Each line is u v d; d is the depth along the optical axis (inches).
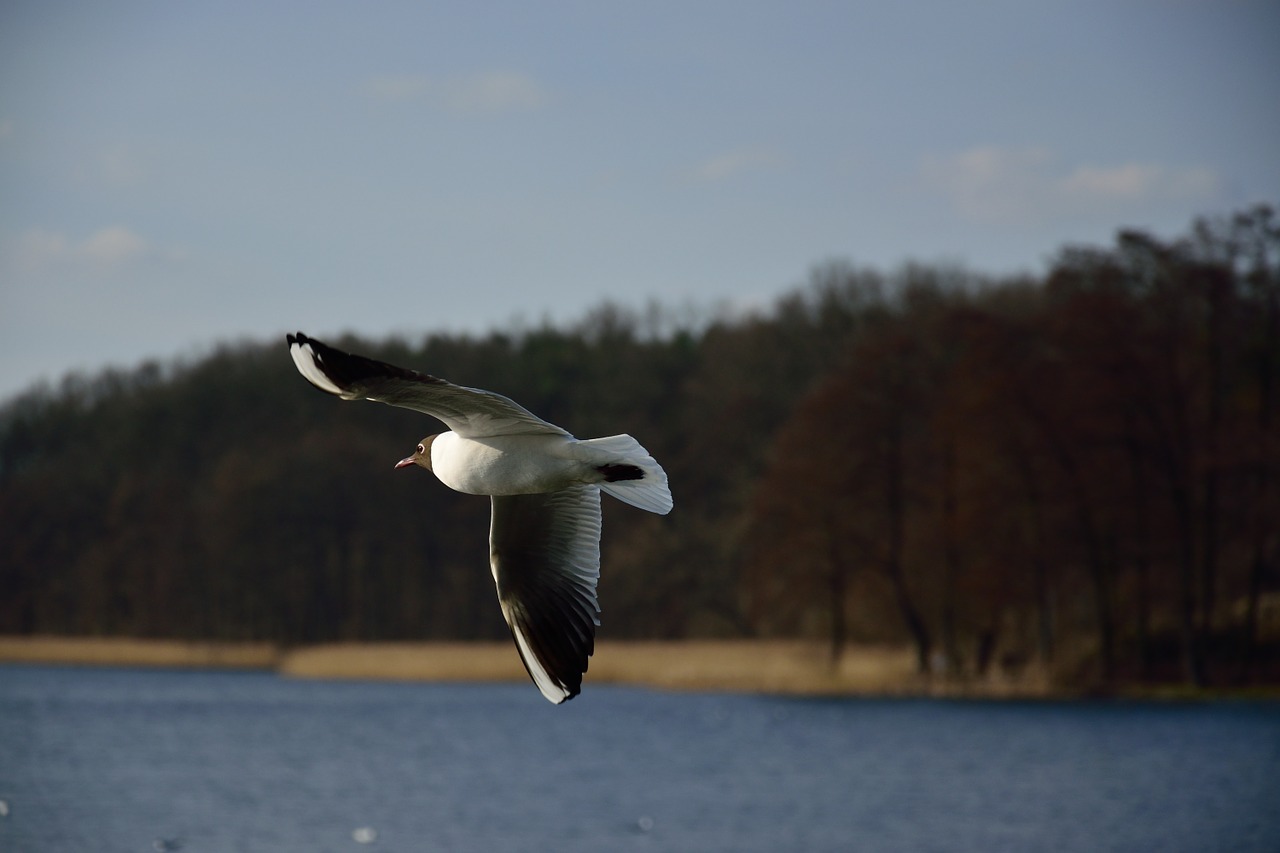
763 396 2659.9
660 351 3016.7
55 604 2952.8
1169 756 1219.2
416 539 2827.3
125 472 3029.0
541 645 363.6
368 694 2004.2
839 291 2790.4
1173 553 1803.6
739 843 872.3
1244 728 1409.9
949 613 1884.8
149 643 2751.0
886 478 1875.0
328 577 2802.7
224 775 1198.3
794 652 2033.7
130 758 1309.1
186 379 3166.8
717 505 2664.9
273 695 2001.7
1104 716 1530.5
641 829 925.2
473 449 325.7
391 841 892.0
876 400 1866.4
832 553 1855.3
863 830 909.8
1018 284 2696.9
